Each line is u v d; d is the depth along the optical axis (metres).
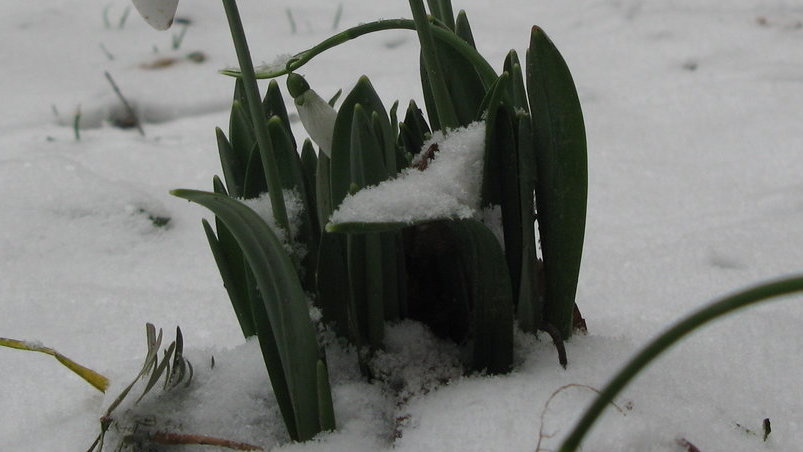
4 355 0.62
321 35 1.25
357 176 0.50
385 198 0.48
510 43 1.18
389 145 0.51
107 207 0.77
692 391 0.54
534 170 0.51
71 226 0.75
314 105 0.51
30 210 0.76
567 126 0.50
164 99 1.05
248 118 0.53
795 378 0.56
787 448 0.52
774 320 0.61
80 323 0.65
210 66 1.15
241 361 0.54
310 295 0.53
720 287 0.66
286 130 0.54
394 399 0.53
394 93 1.03
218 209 0.46
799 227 0.72
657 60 1.11
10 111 1.02
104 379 0.54
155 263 0.73
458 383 0.52
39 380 0.60
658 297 0.65
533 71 0.50
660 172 0.83
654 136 0.91
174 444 0.52
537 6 1.34
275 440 0.53
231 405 0.53
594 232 0.74
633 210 0.77
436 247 0.53
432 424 0.50
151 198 0.79
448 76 0.54
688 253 0.70
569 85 0.50
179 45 1.21
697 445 0.50
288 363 0.49
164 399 0.53
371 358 0.53
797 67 1.05
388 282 0.53
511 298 0.51
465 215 0.48
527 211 0.51
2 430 0.57
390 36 1.24
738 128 0.92
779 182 0.80
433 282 0.55
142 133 0.97
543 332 0.54
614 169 0.84
